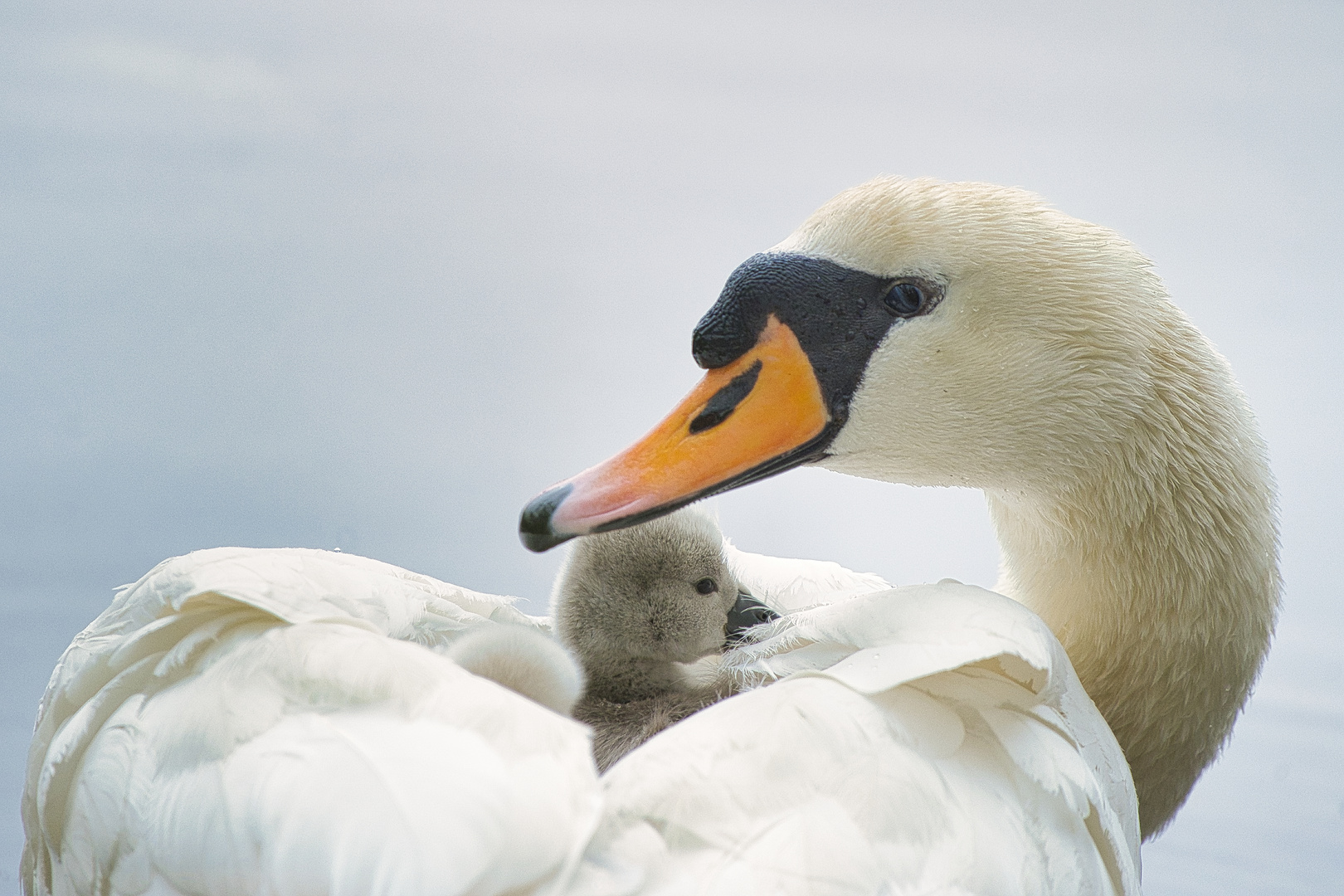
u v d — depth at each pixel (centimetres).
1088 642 671
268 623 522
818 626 543
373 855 407
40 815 567
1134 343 651
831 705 466
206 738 471
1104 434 650
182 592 552
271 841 429
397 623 596
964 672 519
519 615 710
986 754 496
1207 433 655
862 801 444
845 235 666
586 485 638
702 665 689
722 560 685
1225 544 653
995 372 652
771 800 439
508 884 405
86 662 580
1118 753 577
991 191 677
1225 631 657
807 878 422
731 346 665
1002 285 652
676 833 430
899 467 670
